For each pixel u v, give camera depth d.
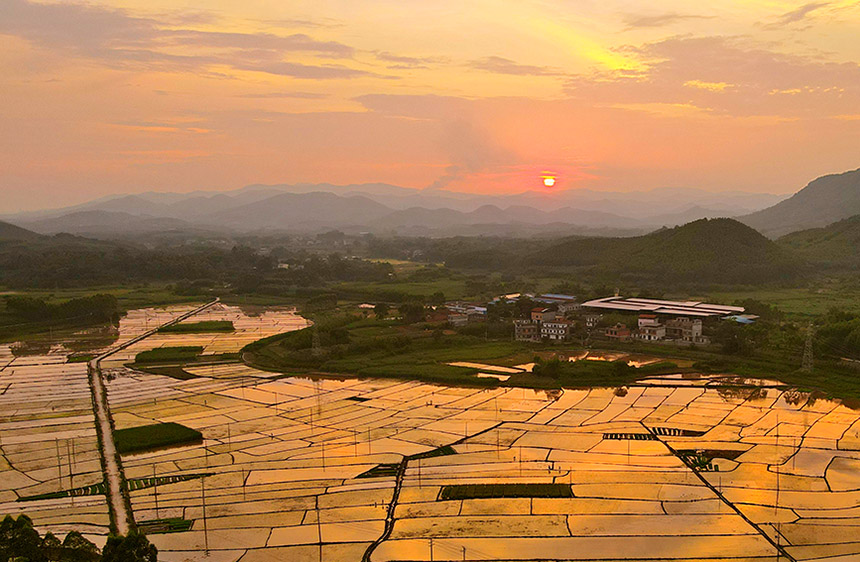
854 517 81.38
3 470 101.50
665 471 96.19
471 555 73.62
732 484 91.44
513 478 94.62
